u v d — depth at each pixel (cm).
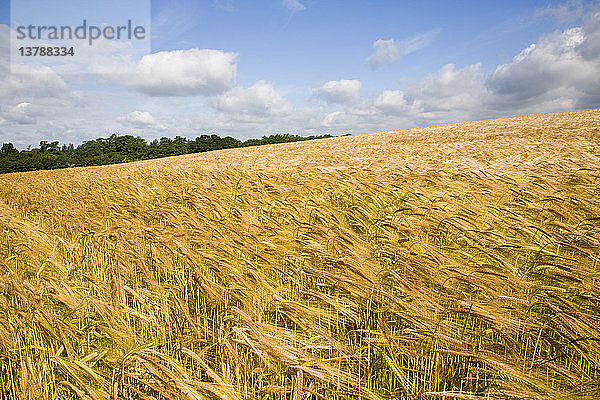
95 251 503
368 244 365
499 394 202
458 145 1978
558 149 1259
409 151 1808
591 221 374
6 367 273
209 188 818
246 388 217
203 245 425
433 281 284
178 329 276
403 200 538
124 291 343
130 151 8556
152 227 521
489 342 241
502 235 368
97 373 238
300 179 793
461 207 458
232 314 299
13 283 330
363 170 843
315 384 231
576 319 215
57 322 276
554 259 294
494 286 259
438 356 232
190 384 207
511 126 3466
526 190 537
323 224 502
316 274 305
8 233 555
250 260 358
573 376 197
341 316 292
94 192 1001
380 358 250
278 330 249
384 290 274
